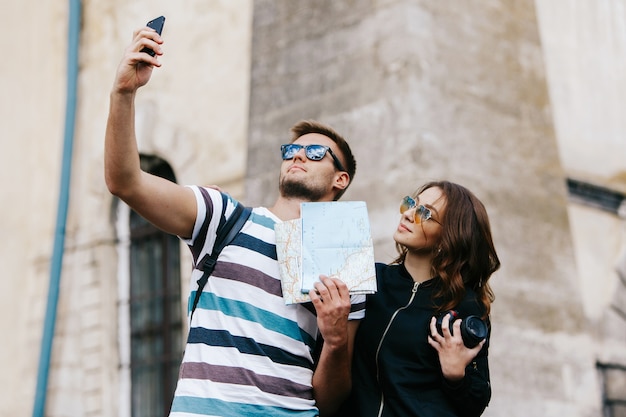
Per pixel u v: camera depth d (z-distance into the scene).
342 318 4.13
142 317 10.11
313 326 4.30
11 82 11.68
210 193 4.30
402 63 8.13
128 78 4.03
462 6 8.72
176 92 9.95
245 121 9.23
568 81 9.55
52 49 11.37
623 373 8.99
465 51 8.60
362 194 8.09
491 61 8.83
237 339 4.14
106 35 10.85
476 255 4.50
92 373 10.20
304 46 8.88
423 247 4.50
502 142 8.67
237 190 9.14
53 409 10.28
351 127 8.31
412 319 4.36
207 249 4.26
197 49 9.87
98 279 10.35
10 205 11.34
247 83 9.31
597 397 8.78
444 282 4.39
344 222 4.26
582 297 8.95
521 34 9.22
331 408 4.30
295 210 4.50
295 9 9.05
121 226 10.45
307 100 8.71
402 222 4.57
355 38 8.49
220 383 4.08
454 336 4.25
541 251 8.72
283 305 4.22
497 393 8.01
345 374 4.24
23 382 10.73
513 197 8.62
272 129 8.96
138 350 10.07
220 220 4.28
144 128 10.13
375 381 4.37
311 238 4.24
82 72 11.00
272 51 9.16
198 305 4.21
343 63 8.52
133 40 4.11
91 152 10.72
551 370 8.45
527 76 9.15
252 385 4.09
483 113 8.58
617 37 10.18
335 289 4.14
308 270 4.20
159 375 9.87
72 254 10.61
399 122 8.01
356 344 4.44
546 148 9.09
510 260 8.45
